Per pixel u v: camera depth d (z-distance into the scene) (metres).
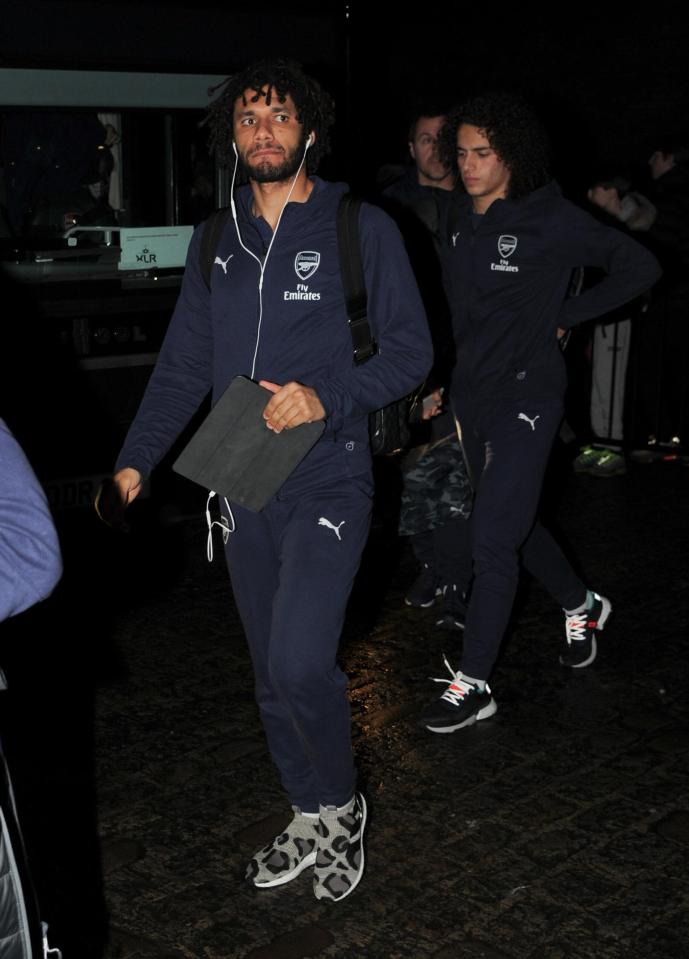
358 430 2.70
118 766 3.44
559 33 8.65
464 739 3.61
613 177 7.14
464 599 4.46
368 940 2.68
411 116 9.60
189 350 2.86
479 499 3.65
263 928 2.72
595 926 2.72
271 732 2.82
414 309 2.65
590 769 3.43
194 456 2.57
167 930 2.71
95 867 2.94
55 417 5.05
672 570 5.11
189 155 5.25
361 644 4.31
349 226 2.62
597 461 6.65
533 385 3.67
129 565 5.06
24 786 3.32
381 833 3.09
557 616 4.57
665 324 6.95
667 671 4.11
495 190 3.62
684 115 8.15
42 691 3.92
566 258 3.63
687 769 3.44
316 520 2.61
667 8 8.09
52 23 4.80
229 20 5.21
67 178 4.96
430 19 9.34
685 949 2.64
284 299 2.63
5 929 1.58
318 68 5.52
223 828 3.12
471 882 2.89
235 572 2.75
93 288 5.07
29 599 1.47
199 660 4.18
